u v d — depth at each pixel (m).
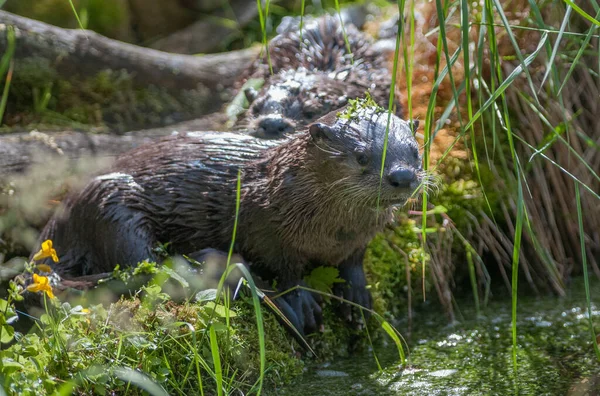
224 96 12.80
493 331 8.96
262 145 8.34
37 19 12.72
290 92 10.88
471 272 9.34
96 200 8.04
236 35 14.33
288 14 14.78
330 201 7.46
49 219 9.32
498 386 7.49
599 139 10.16
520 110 10.20
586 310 9.37
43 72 11.62
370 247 9.38
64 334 6.31
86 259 8.16
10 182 9.39
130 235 7.90
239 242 8.00
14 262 8.89
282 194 7.68
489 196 10.03
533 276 10.15
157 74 12.47
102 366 6.26
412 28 7.01
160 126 12.17
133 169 8.32
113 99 12.10
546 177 10.25
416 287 9.68
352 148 7.23
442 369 7.95
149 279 7.31
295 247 7.87
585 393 7.22
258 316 5.75
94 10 13.28
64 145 10.10
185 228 8.15
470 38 10.61
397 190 7.04
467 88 6.20
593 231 10.36
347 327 8.51
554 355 8.22
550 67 6.34
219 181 8.11
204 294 6.71
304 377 7.70
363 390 7.41
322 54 12.26
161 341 6.64
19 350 5.99
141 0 13.92
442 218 9.87
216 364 5.87
